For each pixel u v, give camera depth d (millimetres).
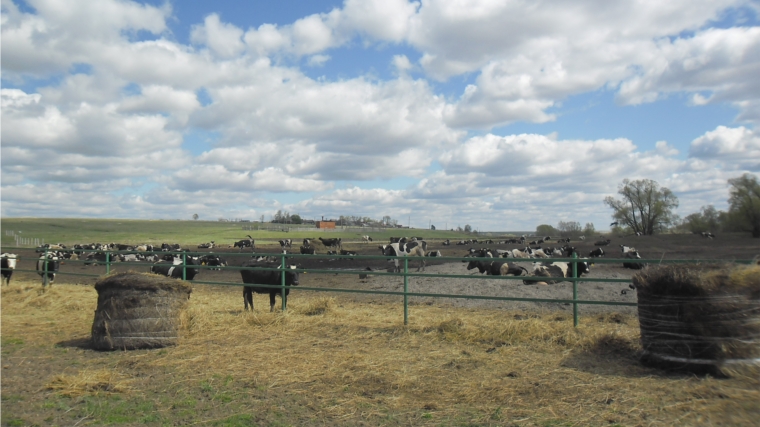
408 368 7234
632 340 8336
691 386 6152
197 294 15500
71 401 6012
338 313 11383
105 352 8398
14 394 6238
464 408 5668
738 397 5672
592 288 15930
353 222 165375
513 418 5344
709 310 6559
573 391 6129
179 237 91375
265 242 72875
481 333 9023
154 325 8602
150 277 8758
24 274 25375
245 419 5410
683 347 6723
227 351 8312
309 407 5766
